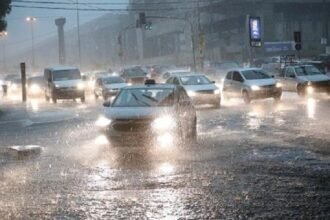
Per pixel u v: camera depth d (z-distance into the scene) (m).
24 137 21.44
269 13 123.44
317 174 11.99
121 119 16.19
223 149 16.02
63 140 19.81
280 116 25.06
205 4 140.12
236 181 11.55
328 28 130.25
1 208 9.81
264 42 112.69
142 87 18.36
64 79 47.25
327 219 8.55
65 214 9.32
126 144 16.11
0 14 45.69
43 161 15.13
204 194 10.46
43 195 10.81
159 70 84.88
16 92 73.25
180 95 18.23
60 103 46.12
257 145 16.55
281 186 10.94
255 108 30.69
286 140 17.30
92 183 11.84
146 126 16.02
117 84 46.97
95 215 9.20
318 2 127.75
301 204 9.49
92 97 54.72
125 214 9.20
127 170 13.20
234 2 127.38
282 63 62.75
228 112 28.94
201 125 23.00
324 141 16.72
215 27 139.62
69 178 12.48
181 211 9.27
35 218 9.11
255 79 35.62
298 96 38.91
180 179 11.94
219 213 9.06
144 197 10.38
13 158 15.88
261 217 8.75
